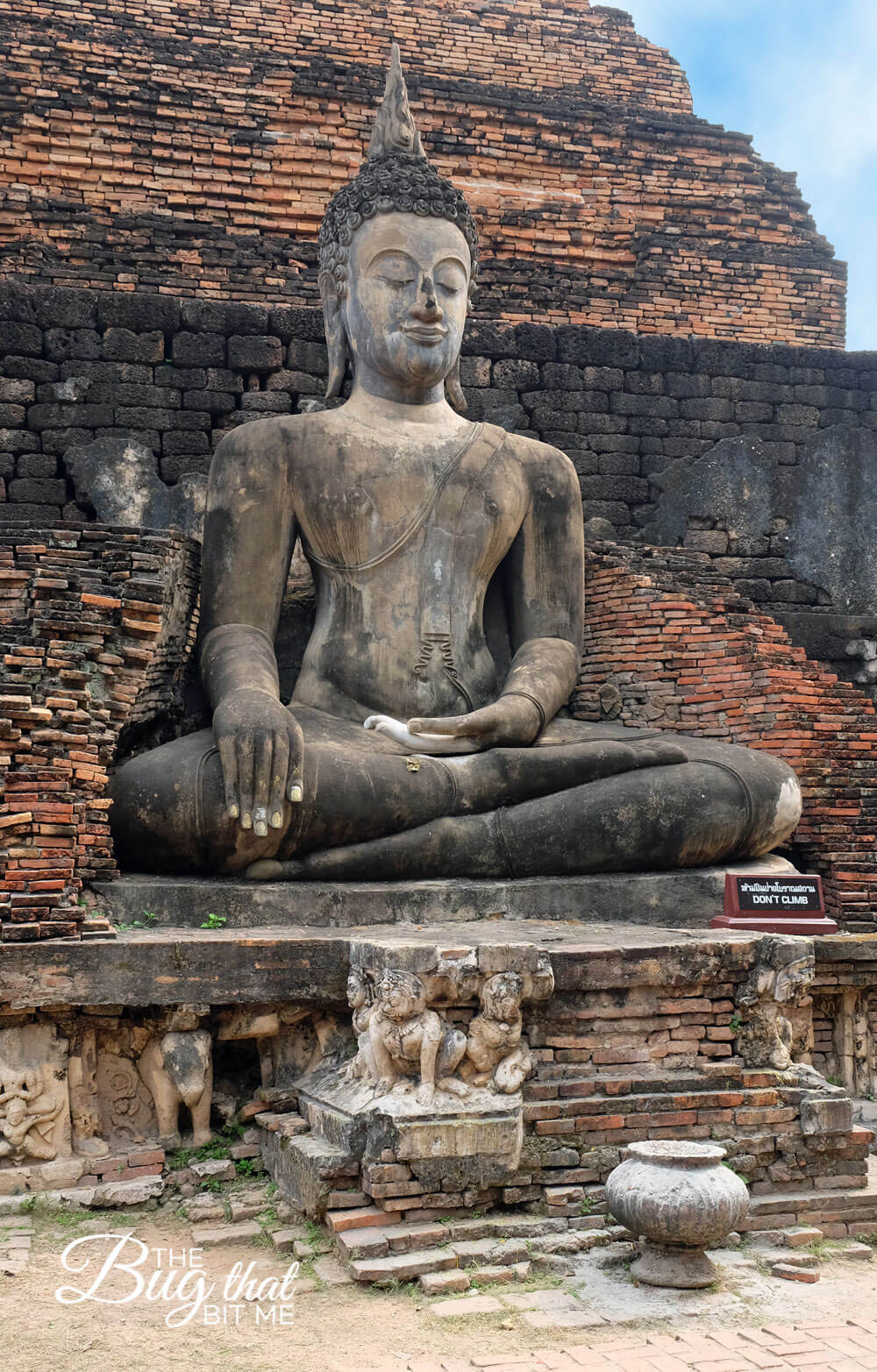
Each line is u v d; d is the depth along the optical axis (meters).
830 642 10.92
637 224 13.94
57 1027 6.44
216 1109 6.66
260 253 12.52
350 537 8.75
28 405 10.41
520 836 7.95
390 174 9.09
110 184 12.52
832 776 8.92
